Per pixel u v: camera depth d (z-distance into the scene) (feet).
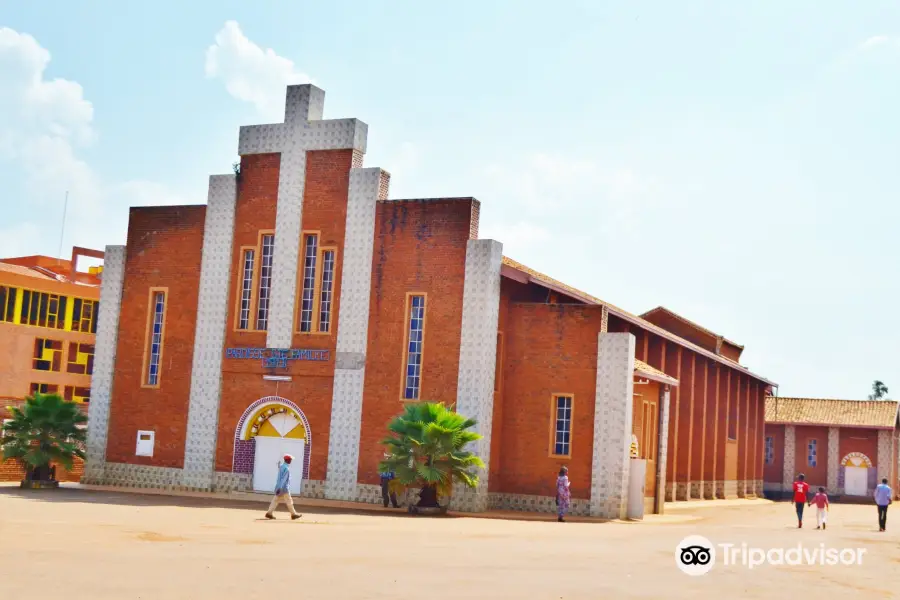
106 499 105.40
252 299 123.65
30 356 188.75
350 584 49.49
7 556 53.98
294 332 120.67
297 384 119.65
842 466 241.76
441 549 66.80
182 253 128.67
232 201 126.00
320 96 125.59
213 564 54.39
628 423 111.24
